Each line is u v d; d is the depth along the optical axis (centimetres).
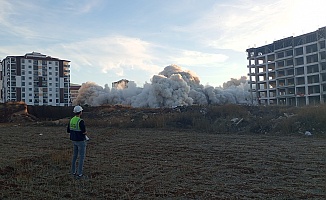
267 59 6675
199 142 1611
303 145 1429
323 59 5434
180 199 629
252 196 644
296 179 790
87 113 3941
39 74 8838
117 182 773
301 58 5872
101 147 1434
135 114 3391
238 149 1338
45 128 2762
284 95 6066
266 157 1121
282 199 621
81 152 825
